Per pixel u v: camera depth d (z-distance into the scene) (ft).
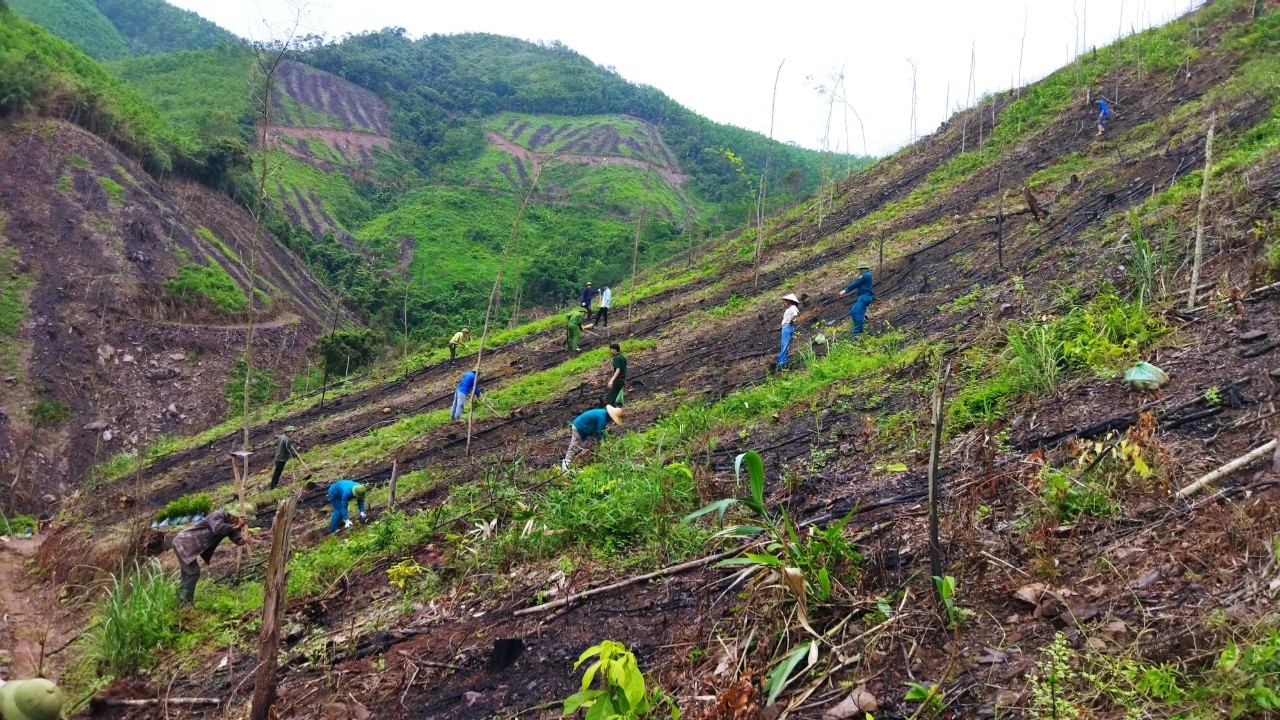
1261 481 13.62
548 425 44.45
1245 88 52.85
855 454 23.15
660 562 19.79
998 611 13.14
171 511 35.19
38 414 89.04
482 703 16.66
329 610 24.43
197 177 160.76
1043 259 37.99
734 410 32.99
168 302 116.16
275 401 98.99
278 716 18.34
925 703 11.32
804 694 12.66
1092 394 19.99
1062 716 10.33
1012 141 75.25
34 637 27.50
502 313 148.77
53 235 114.32
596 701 11.32
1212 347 19.66
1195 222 29.81
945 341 31.86
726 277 76.13
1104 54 84.48
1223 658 9.89
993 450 17.46
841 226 78.69
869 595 14.43
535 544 22.88
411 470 42.73
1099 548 13.80
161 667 23.20
